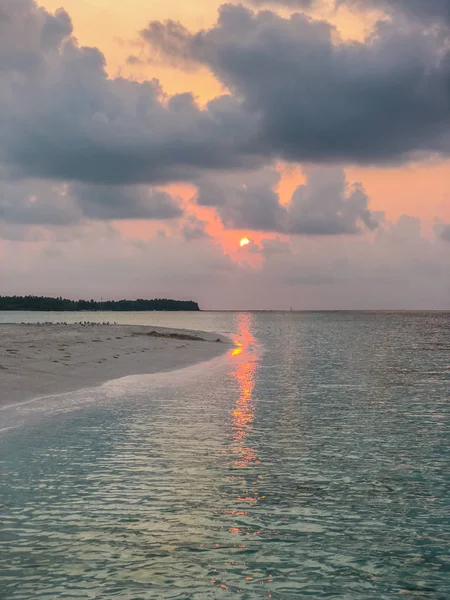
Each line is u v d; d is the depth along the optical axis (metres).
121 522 10.20
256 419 20.19
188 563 8.66
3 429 17.77
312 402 24.45
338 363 45.03
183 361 42.16
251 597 7.65
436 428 18.86
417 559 8.89
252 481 12.72
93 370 32.56
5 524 10.07
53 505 11.01
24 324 97.38
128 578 8.15
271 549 9.19
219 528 10.03
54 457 14.50
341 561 8.80
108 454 14.84
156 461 14.26
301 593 7.79
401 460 14.66
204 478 12.88
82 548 9.13
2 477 12.75
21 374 28.12
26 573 8.27
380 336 99.31
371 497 11.77
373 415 21.38
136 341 54.97
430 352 59.00
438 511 10.98
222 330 123.31
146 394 25.72
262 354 54.00
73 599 7.55
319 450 15.66
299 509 11.01
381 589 7.92
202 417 20.36
